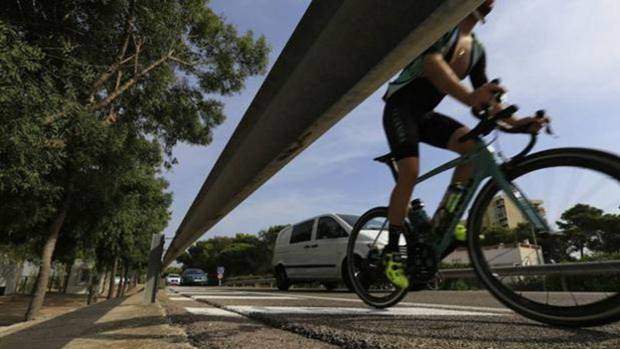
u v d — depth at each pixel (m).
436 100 2.08
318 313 1.91
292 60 0.83
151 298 3.12
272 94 0.92
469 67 2.10
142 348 0.99
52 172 10.07
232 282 24.89
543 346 1.06
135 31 10.26
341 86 0.68
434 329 1.33
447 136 2.13
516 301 1.63
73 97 7.42
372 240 2.54
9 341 1.08
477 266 1.81
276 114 0.90
